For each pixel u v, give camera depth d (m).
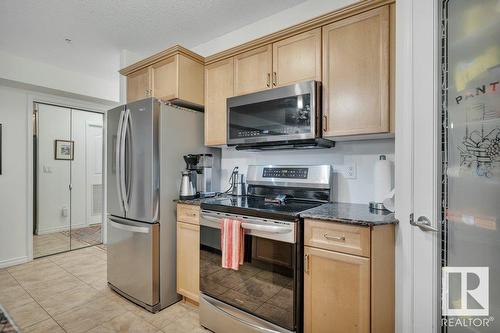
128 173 2.18
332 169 1.97
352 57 1.61
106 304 2.13
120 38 2.63
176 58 2.24
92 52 2.91
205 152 2.48
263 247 1.58
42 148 3.50
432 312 1.27
